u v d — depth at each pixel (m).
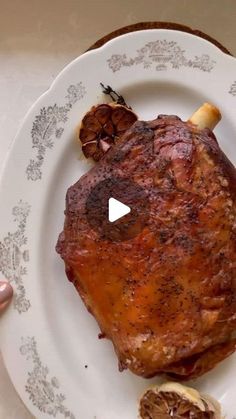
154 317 0.48
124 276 0.49
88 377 0.57
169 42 0.56
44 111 0.56
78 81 0.56
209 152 0.50
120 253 0.49
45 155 0.56
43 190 0.56
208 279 0.48
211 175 0.49
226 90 0.56
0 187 0.55
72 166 0.57
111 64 0.56
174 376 0.53
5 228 0.56
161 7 0.60
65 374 0.56
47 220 0.57
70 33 0.60
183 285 0.48
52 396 0.56
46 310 0.56
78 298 0.57
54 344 0.56
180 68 0.56
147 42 0.56
